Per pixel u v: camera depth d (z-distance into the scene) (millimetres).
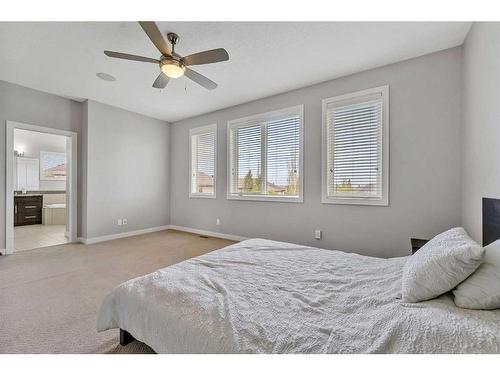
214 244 3998
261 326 980
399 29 2164
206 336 971
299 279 1458
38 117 3666
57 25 2143
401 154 2723
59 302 2016
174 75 2260
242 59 2688
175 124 5324
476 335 808
